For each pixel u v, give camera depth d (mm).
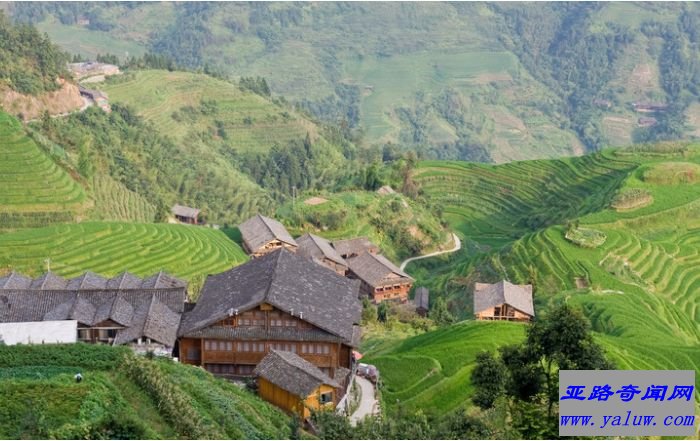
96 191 172000
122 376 56812
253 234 146875
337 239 161500
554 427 58562
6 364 63344
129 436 46625
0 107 176625
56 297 81438
